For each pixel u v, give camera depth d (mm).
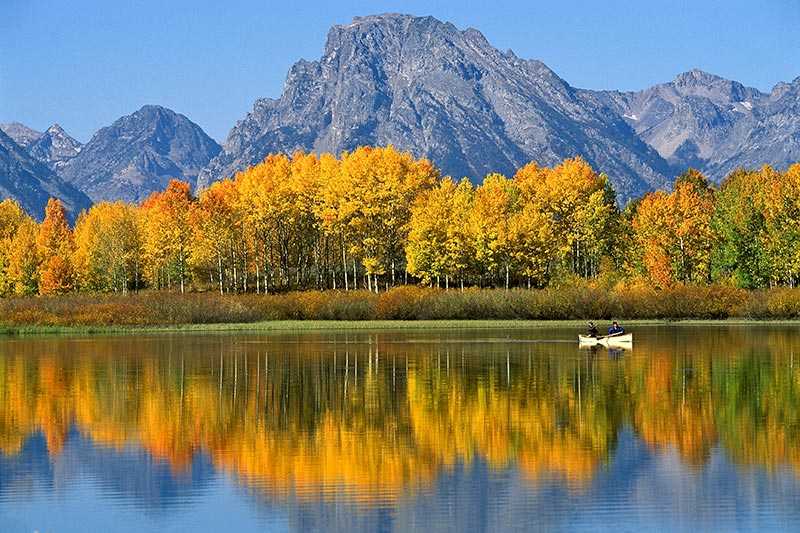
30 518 35688
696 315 121375
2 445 47312
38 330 113562
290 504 36844
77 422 52906
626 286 124938
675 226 131000
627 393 60094
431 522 34438
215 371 73250
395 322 120812
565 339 98312
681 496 37156
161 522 35062
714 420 51094
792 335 99375
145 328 116188
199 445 46938
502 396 59656
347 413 54719
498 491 38094
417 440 47156
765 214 129500
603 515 35000
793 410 53656
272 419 53219
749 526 33688
